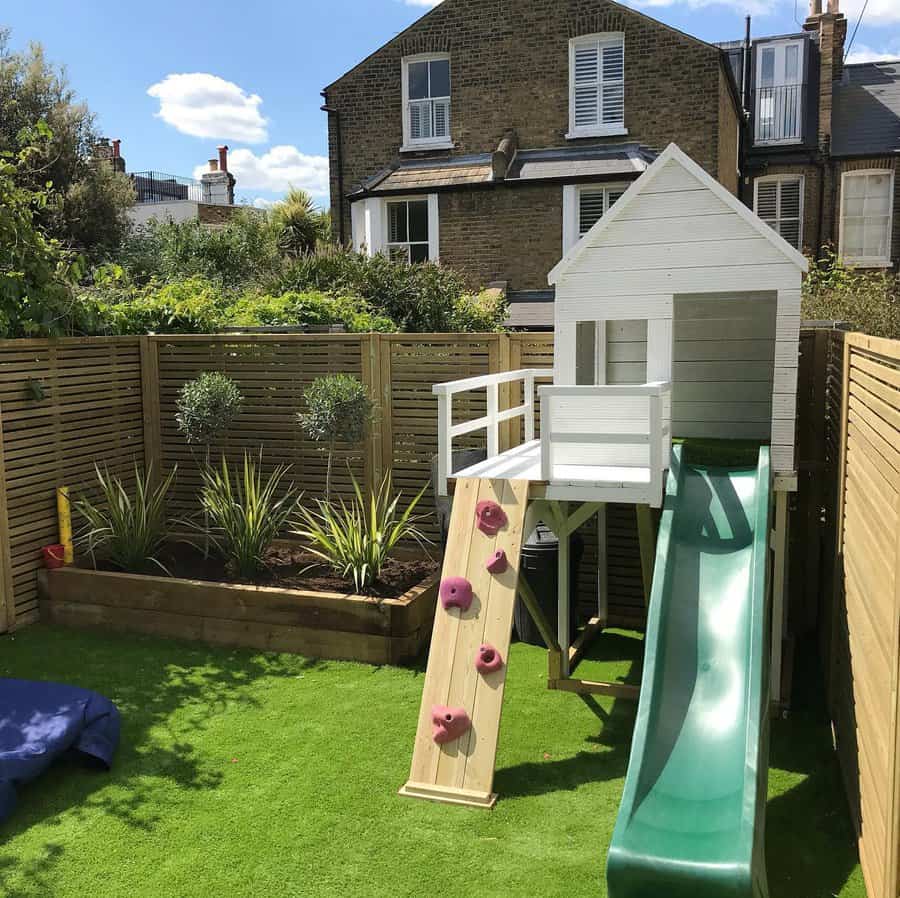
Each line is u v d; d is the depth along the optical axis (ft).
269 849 12.31
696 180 16.58
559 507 17.74
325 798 13.73
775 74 59.06
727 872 9.70
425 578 21.49
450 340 22.86
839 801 13.70
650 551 18.08
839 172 56.24
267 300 35.94
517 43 49.70
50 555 22.45
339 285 42.34
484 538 15.51
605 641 21.56
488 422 18.49
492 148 50.93
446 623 15.24
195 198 111.34
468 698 14.49
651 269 17.03
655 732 12.35
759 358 20.85
